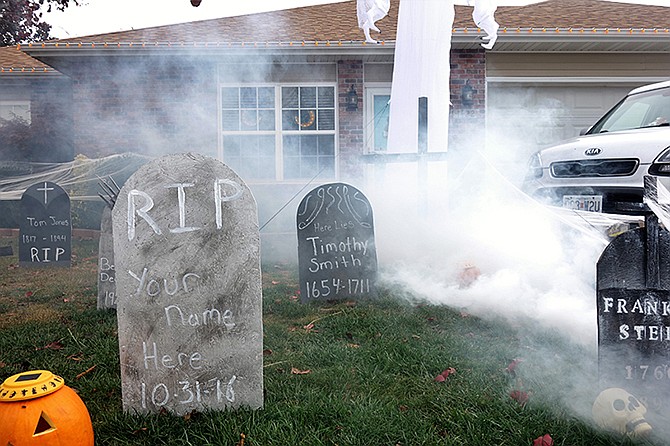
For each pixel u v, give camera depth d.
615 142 5.50
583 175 5.66
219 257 2.91
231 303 2.93
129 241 2.86
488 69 11.81
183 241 2.89
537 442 2.56
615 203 5.37
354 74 11.70
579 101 12.02
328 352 3.81
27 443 2.25
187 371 2.91
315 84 11.89
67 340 4.22
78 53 11.12
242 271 2.93
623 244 2.76
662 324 2.76
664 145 5.07
